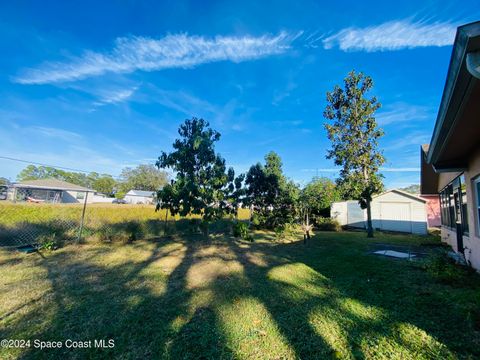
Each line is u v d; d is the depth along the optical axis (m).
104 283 4.62
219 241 10.33
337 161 13.20
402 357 2.37
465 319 3.10
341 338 2.73
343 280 4.92
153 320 3.19
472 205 5.69
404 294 4.07
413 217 15.06
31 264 5.88
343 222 18.41
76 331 2.92
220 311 3.46
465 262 6.11
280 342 2.67
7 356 2.44
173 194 9.68
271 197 14.70
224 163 11.05
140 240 9.96
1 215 8.73
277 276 5.22
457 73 2.38
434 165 6.22
